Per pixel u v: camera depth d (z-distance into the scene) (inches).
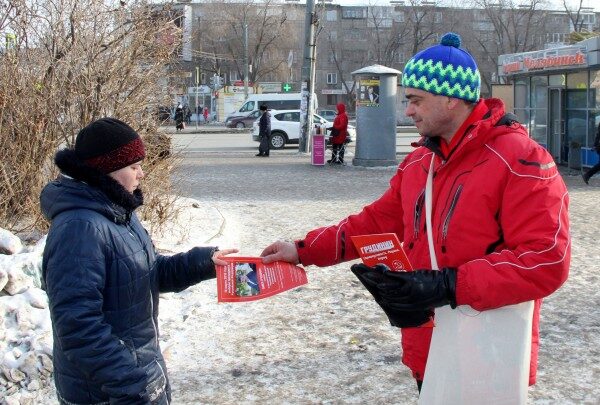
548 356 198.2
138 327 101.7
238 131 1627.7
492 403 100.9
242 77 2513.5
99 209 98.3
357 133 761.6
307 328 224.2
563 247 96.5
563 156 733.9
